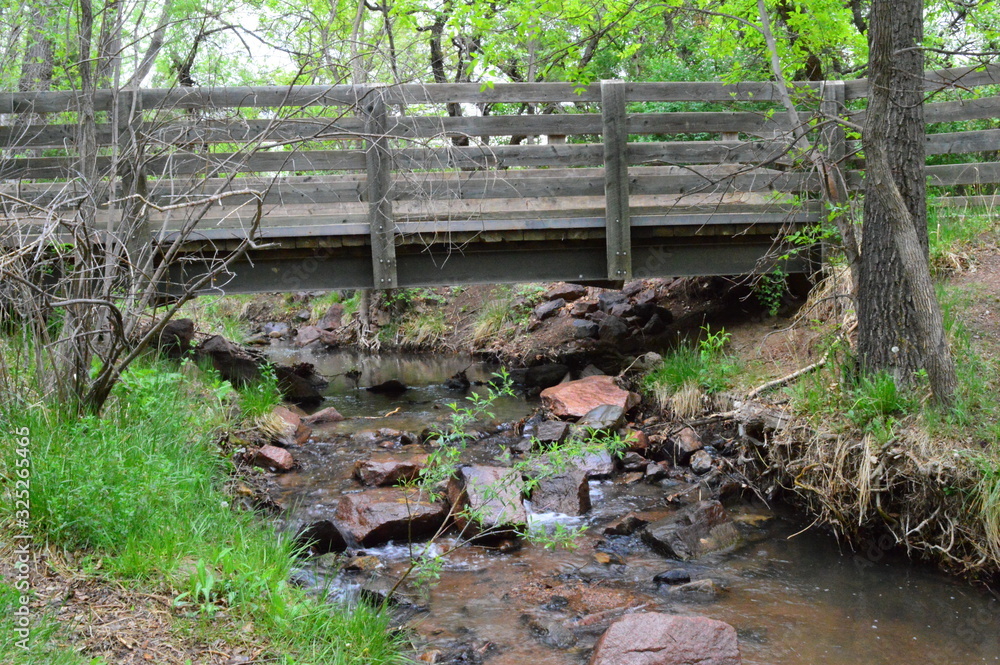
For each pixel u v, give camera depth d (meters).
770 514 5.73
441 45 12.98
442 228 7.55
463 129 7.53
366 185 7.46
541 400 8.50
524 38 8.19
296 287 7.73
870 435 5.14
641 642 3.56
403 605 4.30
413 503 5.39
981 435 4.84
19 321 5.04
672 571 4.68
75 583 3.39
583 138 14.16
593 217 7.77
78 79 6.76
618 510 5.79
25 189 6.57
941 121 8.10
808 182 7.93
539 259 8.00
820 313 7.56
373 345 13.80
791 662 3.78
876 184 5.11
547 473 4.98
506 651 3.85
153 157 5.38
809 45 8.63
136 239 6.66
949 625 4.15
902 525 4.96
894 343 5.48
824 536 5.35
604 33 7.61
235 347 10.32
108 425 4.71
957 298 6.65
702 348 8.49
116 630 3.14
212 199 4.41
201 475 4.95
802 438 5.67
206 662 3.08
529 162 7.67
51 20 6.28
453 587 4.55
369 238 7.60
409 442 7.42
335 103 6.96
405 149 7.34
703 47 11.68
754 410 6.36
